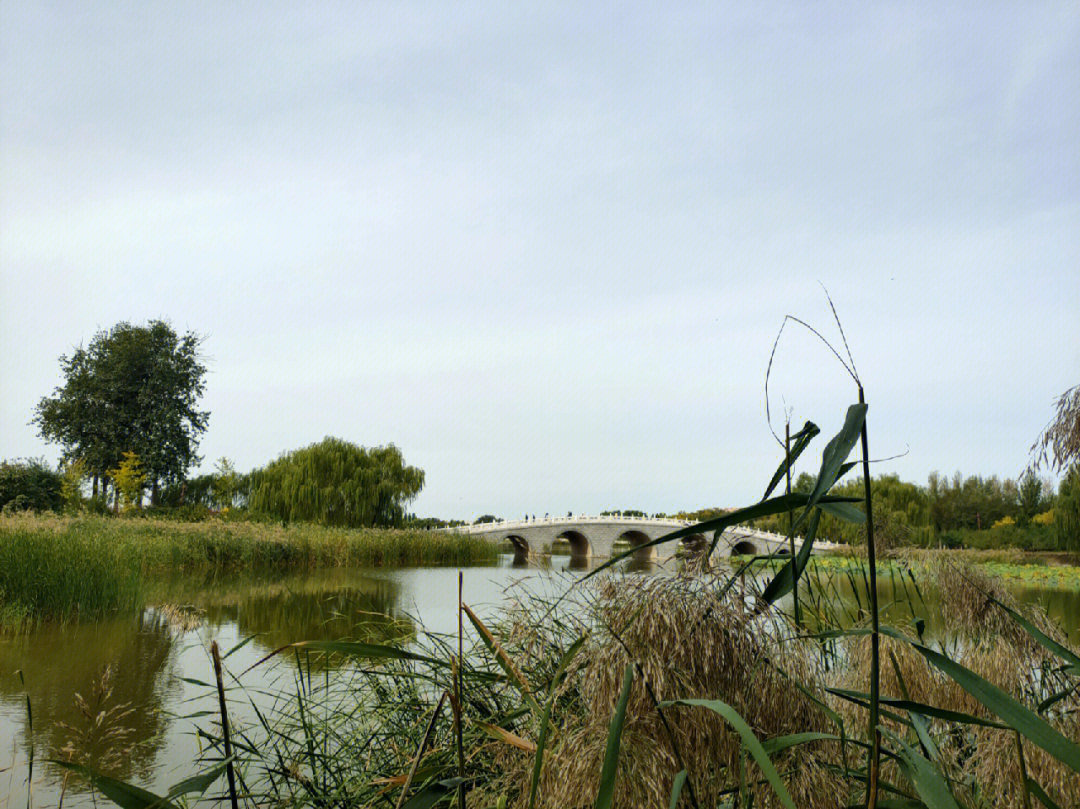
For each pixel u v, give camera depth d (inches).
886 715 66.4
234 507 1878.7
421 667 131.3
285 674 267.1
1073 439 126.9
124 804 60.9
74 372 2007.9
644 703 58.9
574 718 64.7
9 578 475.8
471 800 72.5
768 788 58.5
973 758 83.0
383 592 645.3
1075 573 920.3
